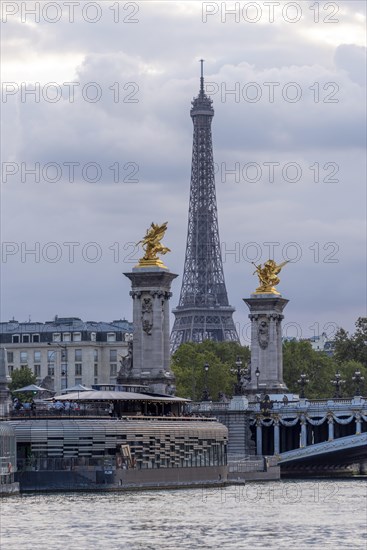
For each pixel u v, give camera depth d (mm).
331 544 173375
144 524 190625
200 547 171000
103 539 176875
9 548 169000
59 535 179750
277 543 174375
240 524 192250
